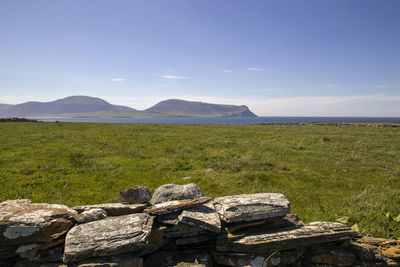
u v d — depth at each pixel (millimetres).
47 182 8617
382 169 10867
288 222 4297
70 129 28891
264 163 11672
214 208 4262
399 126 45281
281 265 3713
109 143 17797
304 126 45375
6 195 7336
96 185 8477
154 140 20094
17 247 3195
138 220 3613
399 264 3752
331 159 13055
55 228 3371
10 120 44312
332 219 5621
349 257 3766
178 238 3893
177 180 9133
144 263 3518
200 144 18078
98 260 3145
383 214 5895
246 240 3719
